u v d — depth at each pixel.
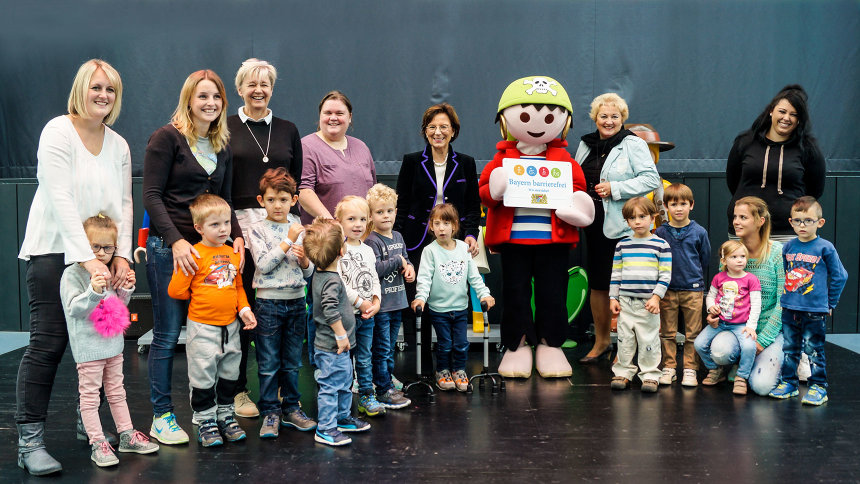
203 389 3.21
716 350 4.18
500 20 5.96
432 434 3.40
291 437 3.37
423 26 5.97
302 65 6.00
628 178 4.72
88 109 2.87
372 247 3.82
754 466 2.98
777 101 4.41
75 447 3.23
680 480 2.83
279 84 6.01
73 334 2.93
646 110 6.02
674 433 3.40
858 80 6.02
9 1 6.04
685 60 5.98
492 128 6.04
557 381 4.44
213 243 3.19
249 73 3.65
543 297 4.57
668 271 4.18
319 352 3.34
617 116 4.82
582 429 3.47
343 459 3.07
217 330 3.20
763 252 4.22
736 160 4.70
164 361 3.26
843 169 6.09
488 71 6.00
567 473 2.90
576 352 5.33
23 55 6.08
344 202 3.58
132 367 4.82
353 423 3.44
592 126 6.01
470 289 5.78
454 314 4.17
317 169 4.16
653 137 5.23
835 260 3.86
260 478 2.86
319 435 3.29
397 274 3.92
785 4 5.94
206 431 3.24
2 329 6.16
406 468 2.96
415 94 6.03
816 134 6.05
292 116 6.03
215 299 3.15
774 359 4.10
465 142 6.05
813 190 4.58
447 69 6.01
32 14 6.03
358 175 4.23
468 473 2.90
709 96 6.00
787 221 4.42
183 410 3.81
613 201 4.71
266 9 5.96
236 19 5.96
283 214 3.40
